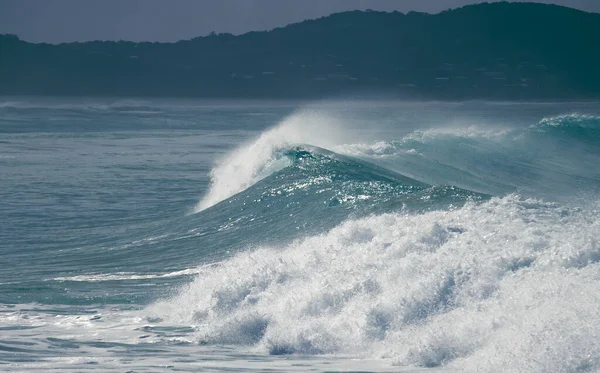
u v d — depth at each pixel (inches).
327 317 1348.4
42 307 1727.4
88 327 1501.0
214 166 5482.3
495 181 4284.0
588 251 1223.5
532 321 1042.7
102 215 3444.9
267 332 1338.6
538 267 1242.0
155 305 1686.8
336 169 3307.1
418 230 1617.9
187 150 6840.6
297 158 3535.9
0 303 1782.7
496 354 1003.3
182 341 1371.8
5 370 1118.4
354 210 2620.6
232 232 2738.7
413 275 1374.3
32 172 5019.7
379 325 1253.1
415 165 4165.8
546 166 4926.2
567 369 913.5
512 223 1595.7
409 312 1250.0
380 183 3031.5
